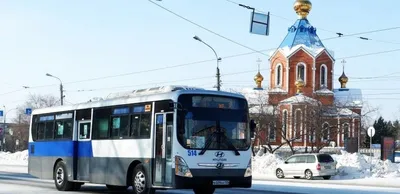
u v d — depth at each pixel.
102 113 19.72
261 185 25.38
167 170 16.31
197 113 16.38
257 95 63.28
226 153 16.52
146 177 17.11
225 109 16.84
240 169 16.67
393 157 43.53
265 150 56.44
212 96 16.73
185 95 16.39
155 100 17.17
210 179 16.14
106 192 20.95
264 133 55.06
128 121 18.30
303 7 77.62
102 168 19.31
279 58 76.19
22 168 42.72
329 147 62.44
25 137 95.88
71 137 21.20
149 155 17.08
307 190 22.19
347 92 80.06
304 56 74.94
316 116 54.84
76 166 20.88
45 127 23.19
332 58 75.94
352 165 36.66
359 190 22.42
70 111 21.59
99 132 19.72
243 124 17.06
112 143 18.92
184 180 15.83
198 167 16.05
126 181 18.02
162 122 16.75
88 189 22.50
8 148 101.81
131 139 18.00
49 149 22.56
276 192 21.00
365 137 66.75
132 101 18.27
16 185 23.30
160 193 20.89
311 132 54.62
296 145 62.62
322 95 70.62
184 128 16.09
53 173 22.19
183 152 15.97
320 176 34.31
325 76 75.38
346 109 62.50
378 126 98.56
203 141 16.27
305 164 35.06
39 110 23.83
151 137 17.06
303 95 60.22
